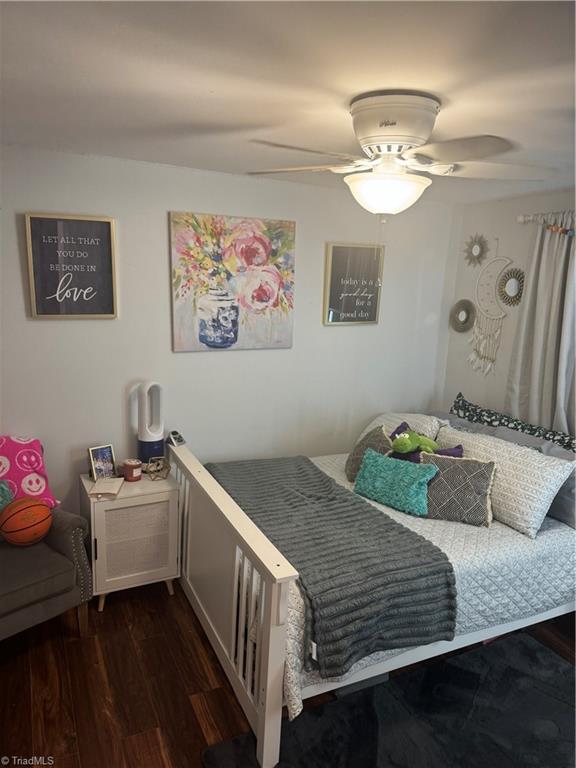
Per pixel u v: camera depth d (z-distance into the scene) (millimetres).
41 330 2684
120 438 2969
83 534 2428
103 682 2244
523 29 1077
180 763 1895
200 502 2520
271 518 2484
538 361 3053
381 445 3012
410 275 3668
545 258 2996
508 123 1741
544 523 2604
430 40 1142
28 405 2725
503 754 2000
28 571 2246
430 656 2221
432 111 1521
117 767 1869
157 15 1076
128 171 2713
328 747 1988
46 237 2596
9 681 2230
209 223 2955
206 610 2504
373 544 2277
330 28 1104
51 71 1415
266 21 1083
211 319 3061
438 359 3916
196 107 1708
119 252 2777
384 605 1987
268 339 3256
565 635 2719
